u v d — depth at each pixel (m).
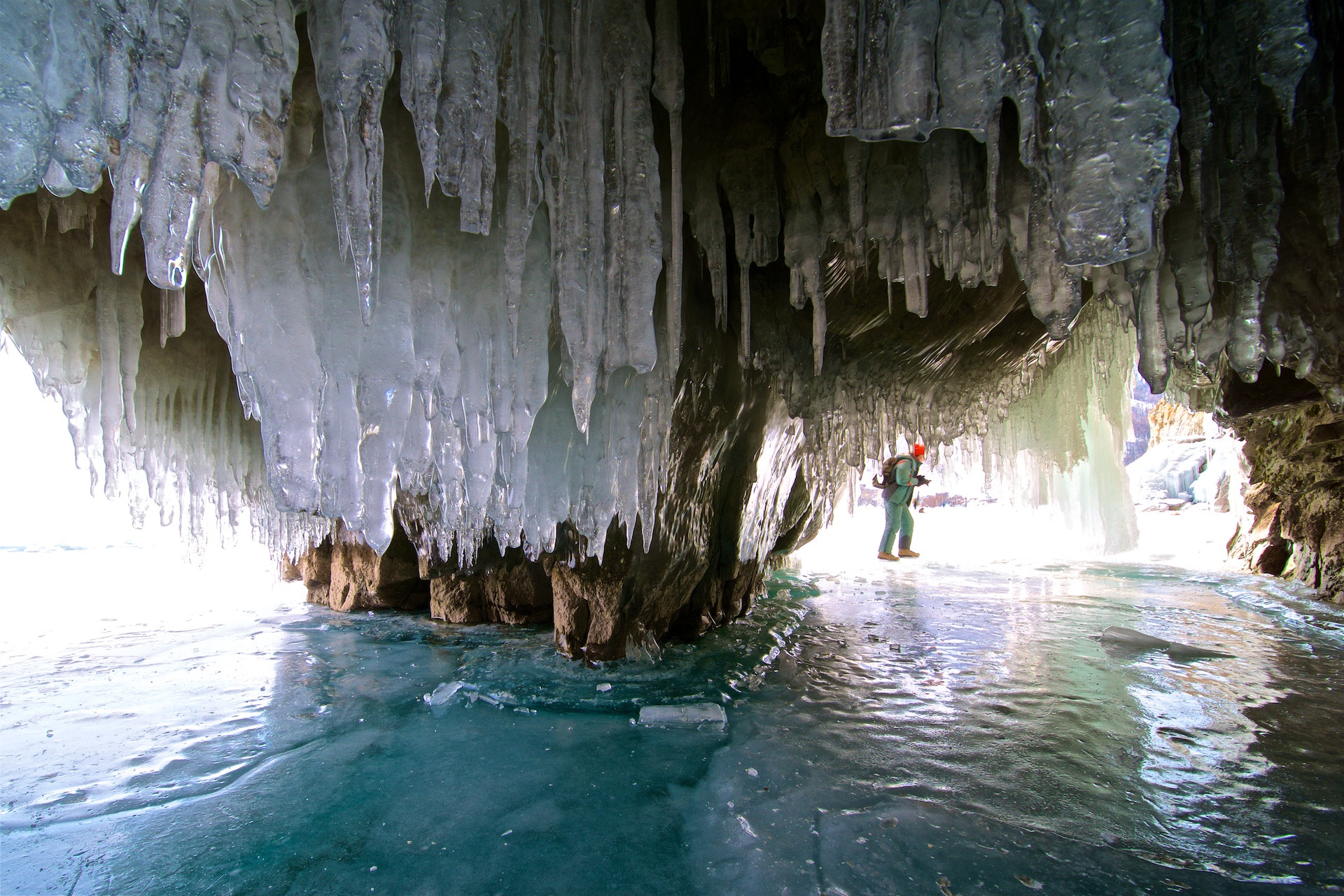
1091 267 2.99
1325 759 2.73
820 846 2.14
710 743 2.99
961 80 1.80
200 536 6.02
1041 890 1.90
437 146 1.86
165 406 4.46
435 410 2.87
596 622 4.19
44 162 1.52
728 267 3.77
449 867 2.05
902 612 6.23
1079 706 3.46
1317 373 3.20
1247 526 8.52
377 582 5.97
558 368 3.19
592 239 2.31
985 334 5.07
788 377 4.09
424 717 3.34
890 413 5.28
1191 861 2.04
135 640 5.02
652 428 3.35
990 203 2.03
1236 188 2.38
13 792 2.53
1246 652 4.54
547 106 2.23
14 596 7.09
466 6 1.89
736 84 2.85
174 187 1.71
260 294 2.25
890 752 2.88
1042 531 13.38
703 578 4.86
